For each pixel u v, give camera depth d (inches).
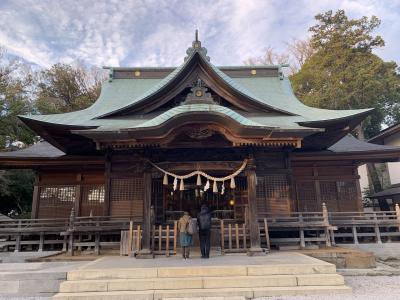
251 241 399.9
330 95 993.5
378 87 958.4
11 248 546.0
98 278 296.7
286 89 752.3
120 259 385.1
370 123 1127.6
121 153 538.3
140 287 281.4
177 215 550.6
